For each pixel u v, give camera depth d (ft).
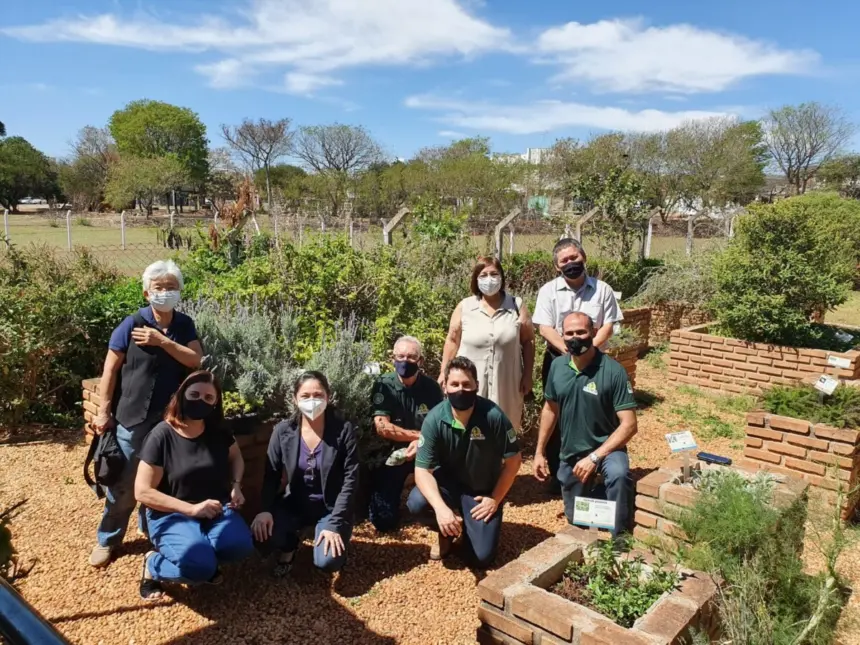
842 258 27.73
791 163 148.87
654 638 8.05
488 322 15.21
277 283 18.19
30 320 19.24
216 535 10.82
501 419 12.17
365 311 19.39
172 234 61.67
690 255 39.55
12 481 15.70
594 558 10.22
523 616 8.86
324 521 11.79
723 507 10.77
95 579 11.51
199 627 10.28
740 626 8.66
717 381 26.73
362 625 10.58
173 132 214.90
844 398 15.99
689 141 129.39
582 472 13.20
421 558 12.90
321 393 11.75
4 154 197.77
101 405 11.77
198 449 11.21
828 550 10.62
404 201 124.47
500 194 115.85
